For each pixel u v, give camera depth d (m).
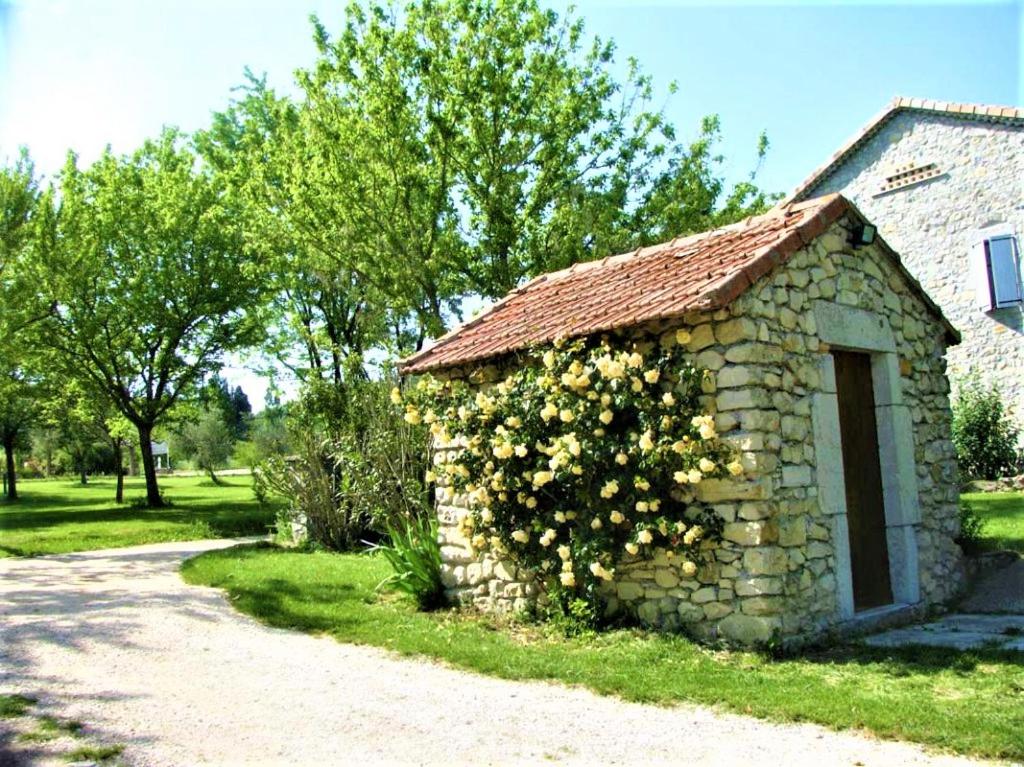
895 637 6.71
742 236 7.87
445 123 16.17
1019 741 4.13
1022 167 17.28
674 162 18.25
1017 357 17.47
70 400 29.75
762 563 6.03
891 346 8.04
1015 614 7.68
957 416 17.61
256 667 6.21
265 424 29.70
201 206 25.55
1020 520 12.04
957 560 8.53
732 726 4.61
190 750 4.40
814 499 6.68
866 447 7.80
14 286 15.95
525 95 17.00
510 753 4.28
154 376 27.39
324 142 16.06
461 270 17.47
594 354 6.86
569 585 7.02
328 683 5.73
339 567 11.40
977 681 5.25
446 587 8.51
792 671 5.61
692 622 6.42
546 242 17.12
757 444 6.14
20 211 15.14
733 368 6.26
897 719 4.48
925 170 18.80
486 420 7.64
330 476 15.10
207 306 25.97
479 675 5.91
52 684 5.75
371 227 16.20
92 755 4.32
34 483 49.75
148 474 27.59
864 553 7.55
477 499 7.68
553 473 6.93
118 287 25.03
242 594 9.28
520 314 8.98
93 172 25.45
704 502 6.41
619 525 6.78
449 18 16.61
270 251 20.08
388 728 4.72
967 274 18.12
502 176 16.50
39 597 9.66
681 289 6.72
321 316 24.12
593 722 4.75
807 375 6.82
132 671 6.11
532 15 17.00
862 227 7.60
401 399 8.69
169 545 17.08
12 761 4.25
